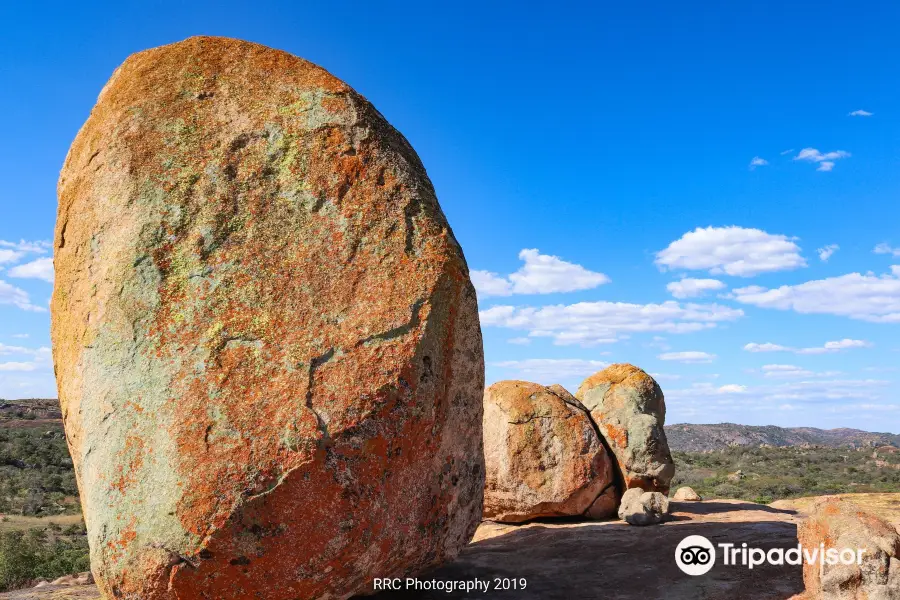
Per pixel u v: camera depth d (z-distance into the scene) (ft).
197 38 21.66
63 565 60.64
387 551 16.51
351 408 15.78
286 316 16.90
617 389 38.96
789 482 127.34
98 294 17.90
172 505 15.06
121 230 18.26
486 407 38.68
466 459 19.04
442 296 17.78
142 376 16.56
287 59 20.97
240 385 15.98
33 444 201.26
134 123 19.52
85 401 17.31
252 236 17.92
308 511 15.15
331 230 18.07
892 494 44.80
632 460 36.58
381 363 16.39
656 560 23.71
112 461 16.14
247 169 18.70
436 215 19.11
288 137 19.16
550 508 36.09
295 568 15.20
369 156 19.10
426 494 17.37
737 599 18.89
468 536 19.85
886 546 16.02
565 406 37.60
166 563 14.83
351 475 15.51
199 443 15.38
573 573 22.77
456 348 18.22
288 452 15.16
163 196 18.34
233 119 19.48
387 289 17.42
